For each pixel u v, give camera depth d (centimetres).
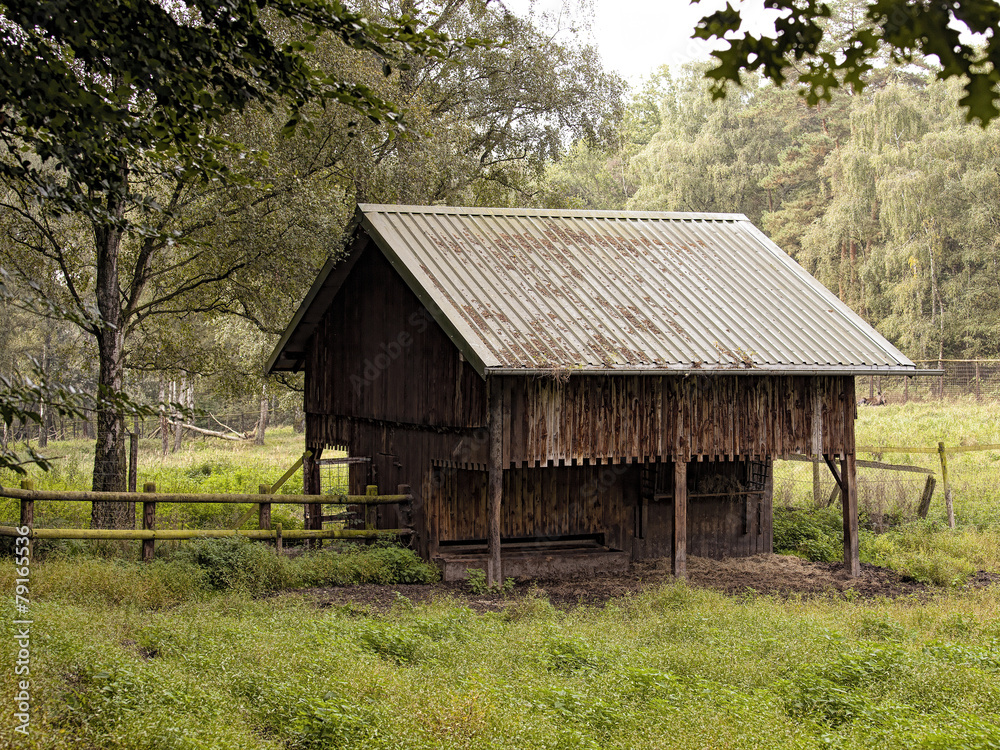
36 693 610
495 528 1455
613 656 921
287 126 600
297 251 1766
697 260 1827
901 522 2086
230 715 646
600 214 1906
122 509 1692
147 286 2359
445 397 1526
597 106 2845
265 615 1095
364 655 860
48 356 2523
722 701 754
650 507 1778
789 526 1991
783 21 228
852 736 691
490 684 760
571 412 1490
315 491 2133
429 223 1703
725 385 1600
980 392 4866
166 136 640
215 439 4675
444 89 2738
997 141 4900
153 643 885
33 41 559
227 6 538
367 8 1817
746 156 6438
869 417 4328
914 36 209
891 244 5219
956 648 979
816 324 1695
